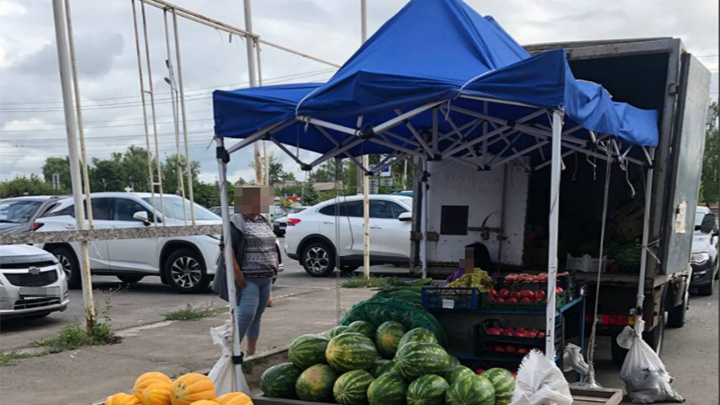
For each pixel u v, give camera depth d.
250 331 6.59
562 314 5.57
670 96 6.61
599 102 4.78
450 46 4.80
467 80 4.30
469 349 5.56
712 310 11.32
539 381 4.06
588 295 6.70
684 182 7.05
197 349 7.71
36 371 6.64
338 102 4.42
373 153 7.12
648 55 7.04
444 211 7.52
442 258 7.53
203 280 12.05
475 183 7.39
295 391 4.89
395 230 14.28
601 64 7.43
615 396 4.71
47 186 50.41
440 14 5.03
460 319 5.59
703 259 12.32
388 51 4.83
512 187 7.23
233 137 4.95
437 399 4.25
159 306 10.88
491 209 7.31
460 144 6.27
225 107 4.90
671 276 7.43
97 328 8.02
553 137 4.07
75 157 7.40
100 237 7.64
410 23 5.04
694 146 7.29
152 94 7.88
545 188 7.80
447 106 4.44
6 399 5.74
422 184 7.77
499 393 4.32
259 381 5.98
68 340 7.77
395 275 15.31
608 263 6.77
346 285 13.22
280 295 12.23
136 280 14.34
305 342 4.96
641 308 6.41
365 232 13.39
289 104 4.65
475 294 5.37
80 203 7.45
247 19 9.80
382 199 14.73
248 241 6.23
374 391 4.40
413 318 5.28
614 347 7.14
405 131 6.76
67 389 6.06
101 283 13.98
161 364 6.99
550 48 7.48
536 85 4.02
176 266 12.12
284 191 35.94
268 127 4.77
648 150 6.56
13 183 48.72
